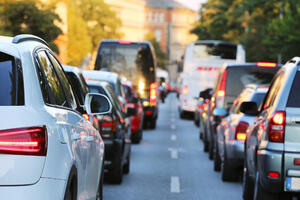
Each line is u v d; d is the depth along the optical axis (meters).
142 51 43.28
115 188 19.70
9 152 7.44
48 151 7.79
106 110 12.48
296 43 58.19
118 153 19.69
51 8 45.47
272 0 73.06
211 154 28.19
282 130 13.00
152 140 37.78
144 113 44.94
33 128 7.59
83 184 10.19
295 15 58.41
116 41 43.19
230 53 56.88
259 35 73.25
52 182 7.84
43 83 8.46
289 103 13.12
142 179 21.86
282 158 12.94
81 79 15.92
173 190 19.59
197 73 57.50
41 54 9.05
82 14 148.88
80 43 106.31
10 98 7.70
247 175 16.55
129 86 35.50
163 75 150.88
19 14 43.66
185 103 58.06
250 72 29.30
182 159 28.31
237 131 20.44
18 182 7.47
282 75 14.02
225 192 19.33
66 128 8.85
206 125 31.45
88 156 10.78
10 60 7.99
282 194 13.98
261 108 16.08
